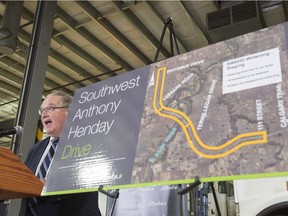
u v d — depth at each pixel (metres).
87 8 4.18
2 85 5.88
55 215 1.53
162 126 0.94
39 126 2.88
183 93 0.96
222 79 0.90
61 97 1.77
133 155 0.93
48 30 3.15
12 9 3.67
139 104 1.05
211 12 4.04
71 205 1.57
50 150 1.67
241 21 3.74
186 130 0.88
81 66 5.56
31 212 1.50
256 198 2.52
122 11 4.21
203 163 0.79
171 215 2.17
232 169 0.75
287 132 0.72
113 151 0.99
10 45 3.56
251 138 0.76
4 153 0.81
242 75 0.87
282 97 0.78
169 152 0.87
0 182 0.74
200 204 2.54
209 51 0.98
